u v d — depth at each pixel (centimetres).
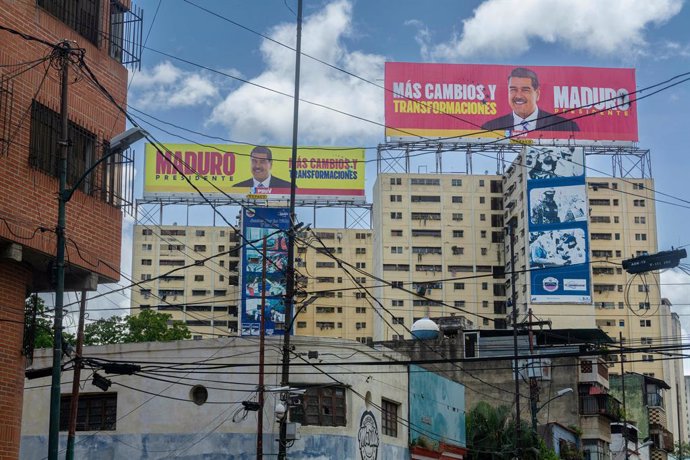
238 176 12188
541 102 11550
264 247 3341
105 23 2523
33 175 2223
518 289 11769
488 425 4841
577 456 5769
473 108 11462
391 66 11456
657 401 8788
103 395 3419
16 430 2286
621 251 12875
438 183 13075
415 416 4106
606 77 11612
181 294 13700
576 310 11062
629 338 12656
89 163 2419
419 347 6178
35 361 3491
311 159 12319
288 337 2906
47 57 2138
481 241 12888
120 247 2497
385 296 12781
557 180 11375
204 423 3322
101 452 3362
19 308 2306
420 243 12900
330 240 13975
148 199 12069
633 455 7506
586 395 6347
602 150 11588
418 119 11425
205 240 13912
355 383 3541
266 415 3297
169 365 3378
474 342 6231
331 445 3362
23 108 2217
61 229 1883
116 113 2525
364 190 12281
